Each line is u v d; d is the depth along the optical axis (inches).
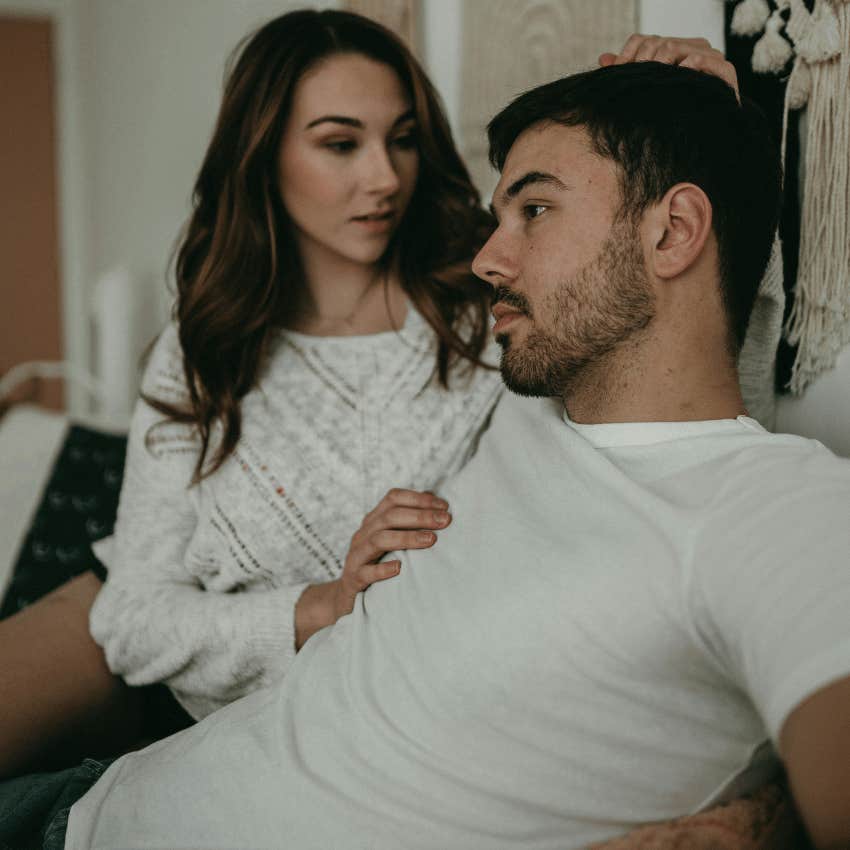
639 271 34.2
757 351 44.1
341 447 51.3
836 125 40.8
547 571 32.0
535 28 65.7
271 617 45.9
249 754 36.6
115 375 115.0
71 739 51.3
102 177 163.9
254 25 103.0
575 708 30.9
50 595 56.1
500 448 41.3
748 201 35.0
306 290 56.0
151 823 36.9
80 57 173.9
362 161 51.2
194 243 56.6
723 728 30.7
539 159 35.8
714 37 49.1
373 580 40.6
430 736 33.1
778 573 26.0
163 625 48.1
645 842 29.6
